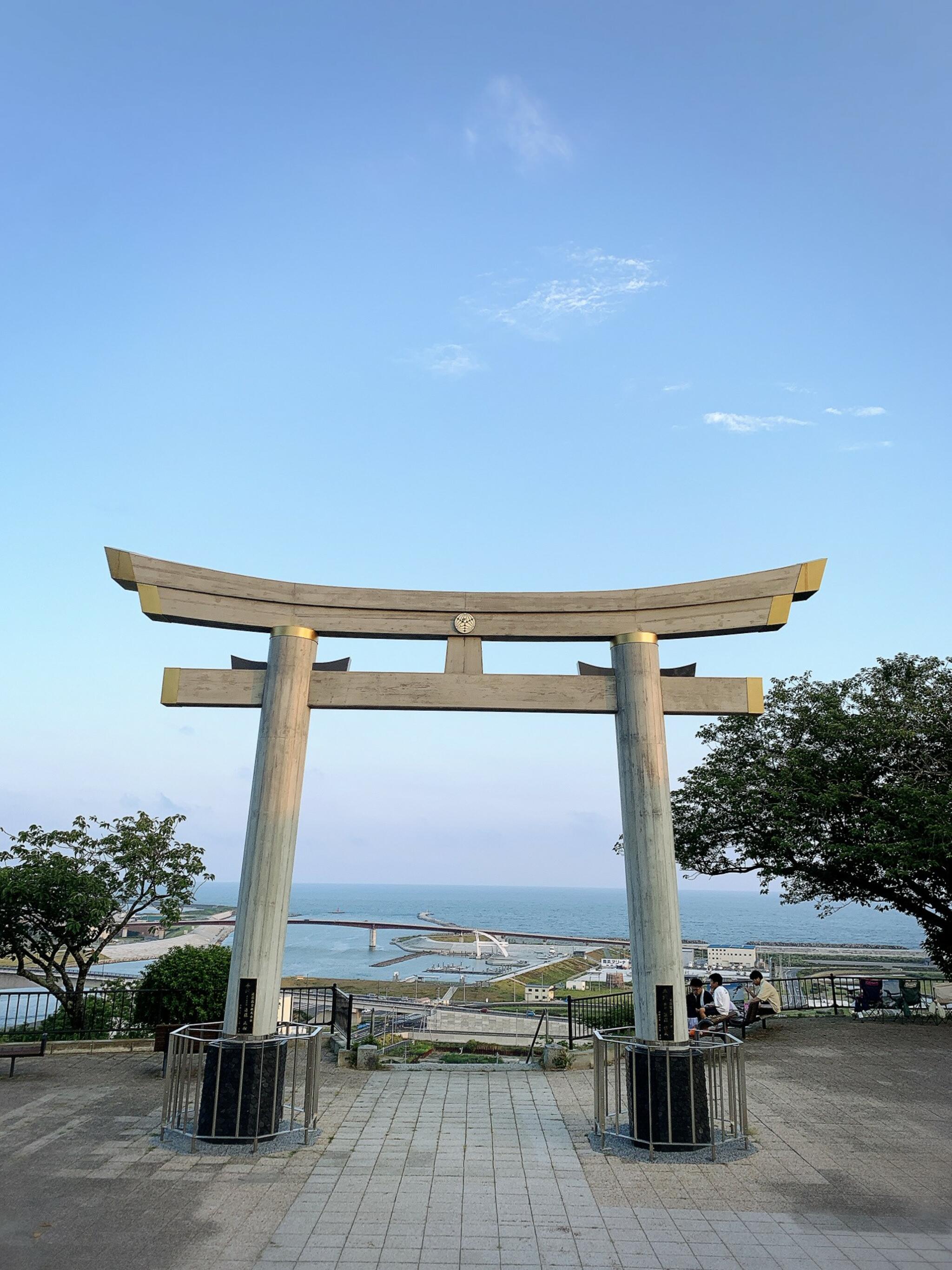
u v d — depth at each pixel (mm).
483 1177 8383
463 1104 11133
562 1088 12148
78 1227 7055
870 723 18703
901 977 24125
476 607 11445
